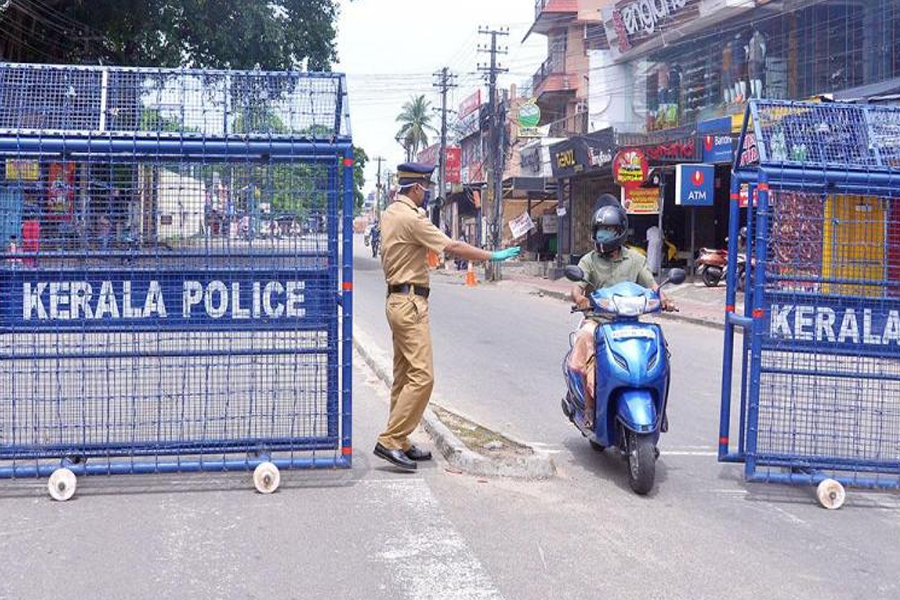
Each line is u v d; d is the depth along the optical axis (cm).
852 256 597
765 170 578
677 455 711
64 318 562
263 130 575
